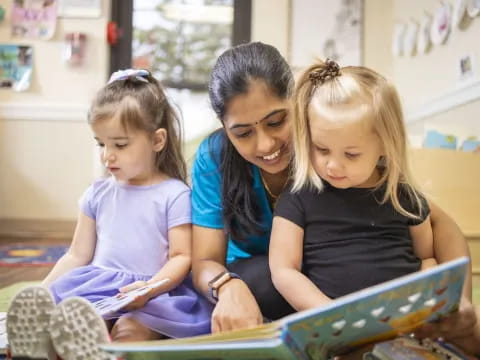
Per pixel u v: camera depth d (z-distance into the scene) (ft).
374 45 11.71
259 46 3.31
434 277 2.00
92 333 2.39
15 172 11.18
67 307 2.40
